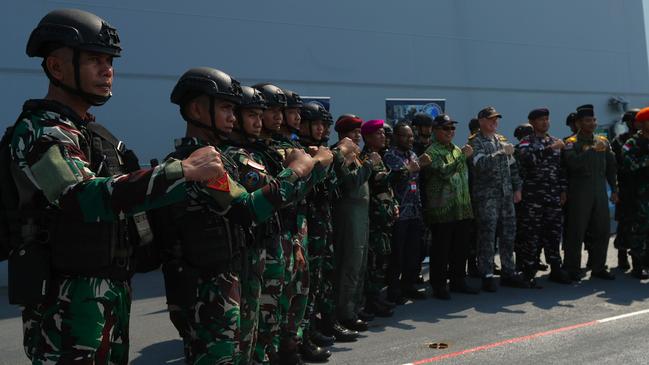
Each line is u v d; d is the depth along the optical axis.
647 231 6.14
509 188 5.78
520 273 6.18
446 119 5.39
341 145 3.54
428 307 5.17
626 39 13.58
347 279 4.29
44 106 1.65
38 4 7.19
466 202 5.50
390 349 3.97
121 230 1.76
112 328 1.73
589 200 6.11
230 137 2.91
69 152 1.59
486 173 5.69
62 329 1.63
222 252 2.19
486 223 5.71
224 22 8.53
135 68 7.82
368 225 4.38
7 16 6.98
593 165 6.11
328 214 3.96
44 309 1.65
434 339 4.19
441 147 5.45
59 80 1.71
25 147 1.59
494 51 11.44
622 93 13.46
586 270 6.79
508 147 5.69
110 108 7.65
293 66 9.17
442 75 10.77
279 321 2.94
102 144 1.79
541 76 12.09
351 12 9.75
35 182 1.56
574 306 5.09
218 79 2.36
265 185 2.36
